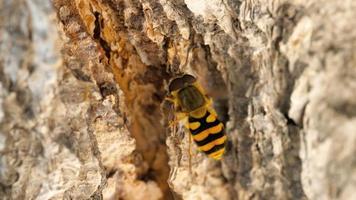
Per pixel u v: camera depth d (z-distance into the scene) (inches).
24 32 3.9
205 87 4.6
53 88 4.0
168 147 4.6
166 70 4.6
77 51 4.2
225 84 4.5
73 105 4.0
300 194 4.2
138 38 4.5
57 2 4.2
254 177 4.4
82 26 4.3
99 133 4.3
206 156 4.6
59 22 4.1
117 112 4.4
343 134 4.0
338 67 4.1
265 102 4.3
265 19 4.2
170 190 4.7
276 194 4.3
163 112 4.7
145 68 4.6
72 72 4.1
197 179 4.6
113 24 4.5
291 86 4.2
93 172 4.2
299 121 4.2
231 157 4.5
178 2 4.3
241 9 4.2
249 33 4.3
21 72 3.9
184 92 4.5
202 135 4.4
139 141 4.7
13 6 3.9
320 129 4.1
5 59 3.9
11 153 4.0
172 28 4.4
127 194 4.6
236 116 4.5
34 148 4.0
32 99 4.0
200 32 4.4
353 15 4.1
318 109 4.1
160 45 4.5
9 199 4.0
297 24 4.1
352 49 4.1
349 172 4.0
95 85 4.2
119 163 4.5
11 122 4.0
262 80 4.3
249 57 4.3
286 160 4.2
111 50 4.5
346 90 4.0
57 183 4.1
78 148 4.1
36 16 3.9
